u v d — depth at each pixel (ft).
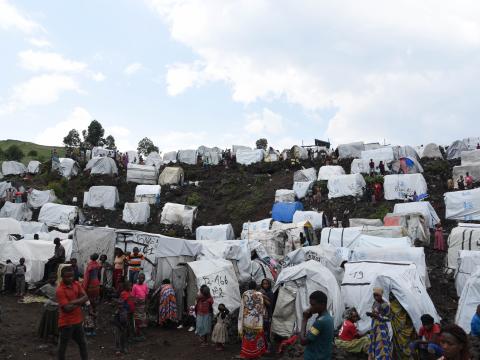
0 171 175.42
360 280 40.68
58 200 126.21
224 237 94.38
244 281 51.26
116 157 171.63
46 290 35.27
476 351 27.04
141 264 50.42
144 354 34.63
